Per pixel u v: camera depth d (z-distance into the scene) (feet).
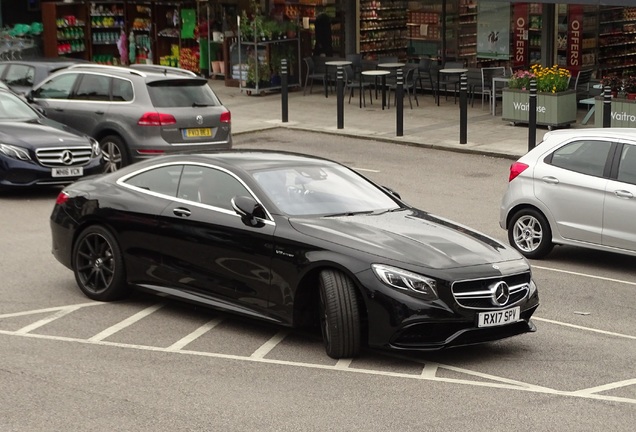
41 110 62.03
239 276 32.81
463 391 28.53
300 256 31.27
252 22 95.96
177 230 34.22
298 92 98.32
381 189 36.11
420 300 29.68
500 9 90.68
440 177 63.46
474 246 31.86
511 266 31.24
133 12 108.47
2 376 29.17
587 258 46.11
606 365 31.17
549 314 36.96
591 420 26.43
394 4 97.09
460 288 30.04
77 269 37.24
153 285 35.19
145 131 59.11
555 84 76.69
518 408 27.22
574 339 33.94
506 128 78.74
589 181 43.42
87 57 109.09
